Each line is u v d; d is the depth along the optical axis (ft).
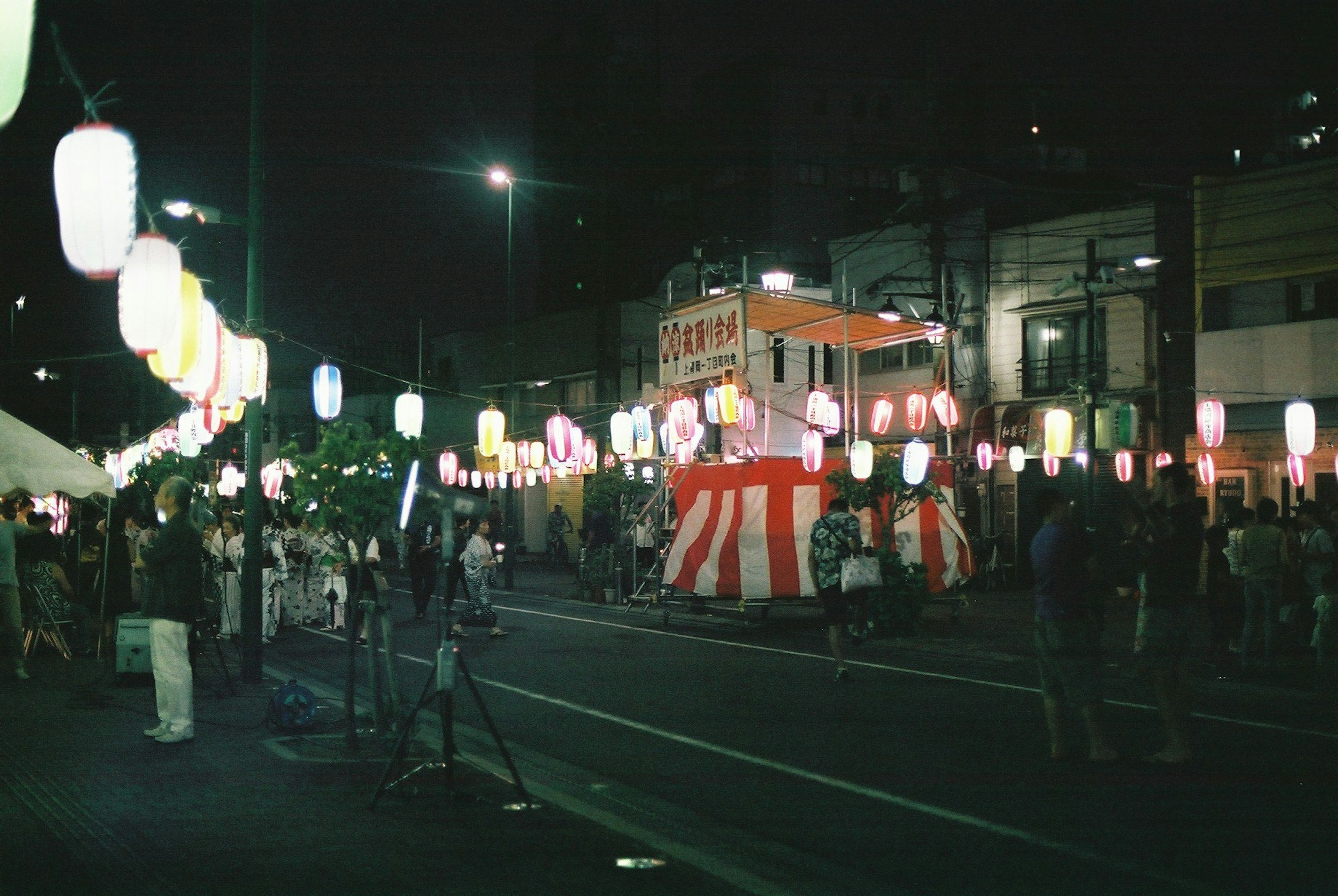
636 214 186.29
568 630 64.39
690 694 40.88
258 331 42.27
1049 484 94.27
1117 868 20.30
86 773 27.17
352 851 20.57
